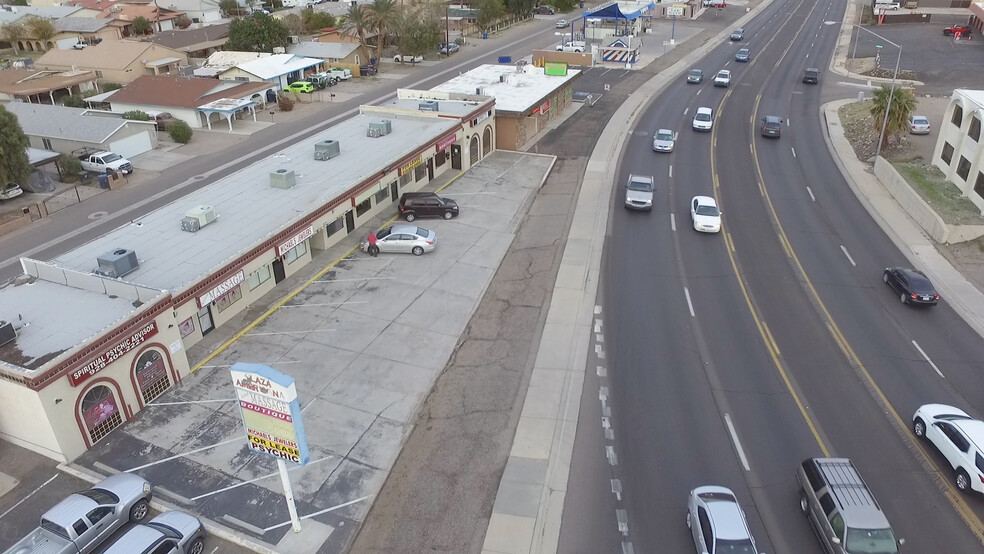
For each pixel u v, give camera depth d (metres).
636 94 74.25
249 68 75.38
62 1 131.12
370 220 40.84
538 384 25.94
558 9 139.62
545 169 50.69
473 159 51.47
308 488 21.00
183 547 18.25
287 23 105.12
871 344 28.47
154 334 24.69
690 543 18.98
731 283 33.69
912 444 22.67
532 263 35.88
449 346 28.42
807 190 46.69
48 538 18.31
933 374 26.47
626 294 32.59
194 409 24.64
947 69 80.25
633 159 52.97
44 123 55.94
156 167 53.78
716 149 55.53
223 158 55.62
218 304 29.42
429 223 40.62
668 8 129.12
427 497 20.67
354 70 85.81
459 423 23.86
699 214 39.84
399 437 23.20
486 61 94.50
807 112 66.56
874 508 17.89
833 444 22.67
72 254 29.53
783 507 20.16
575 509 20.17
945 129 47.19
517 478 21.38
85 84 75.31
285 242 31.78
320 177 38.66
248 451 22.64
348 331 29.42
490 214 42.22
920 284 31.58
